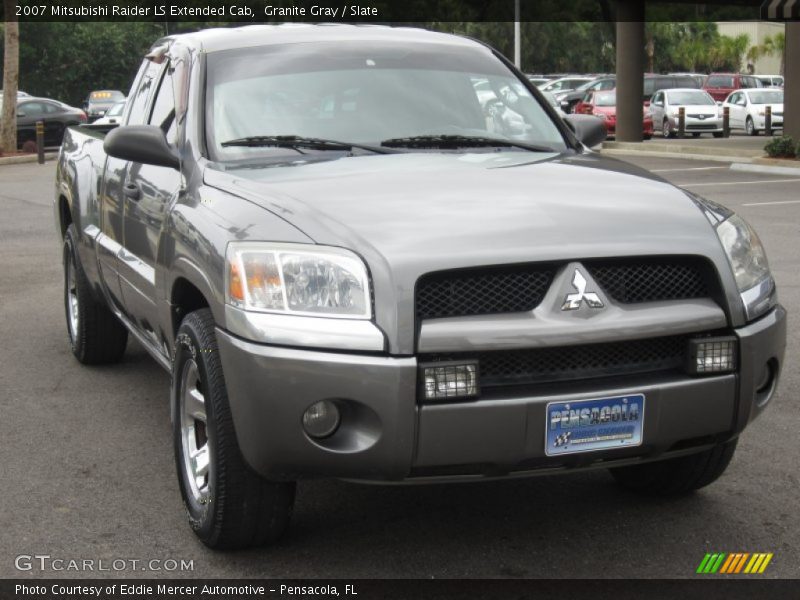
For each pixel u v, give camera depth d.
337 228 3.45
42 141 26.14
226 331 3.49
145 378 6.28
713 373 3.52
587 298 3.36
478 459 3.31
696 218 3.70
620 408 3.39
